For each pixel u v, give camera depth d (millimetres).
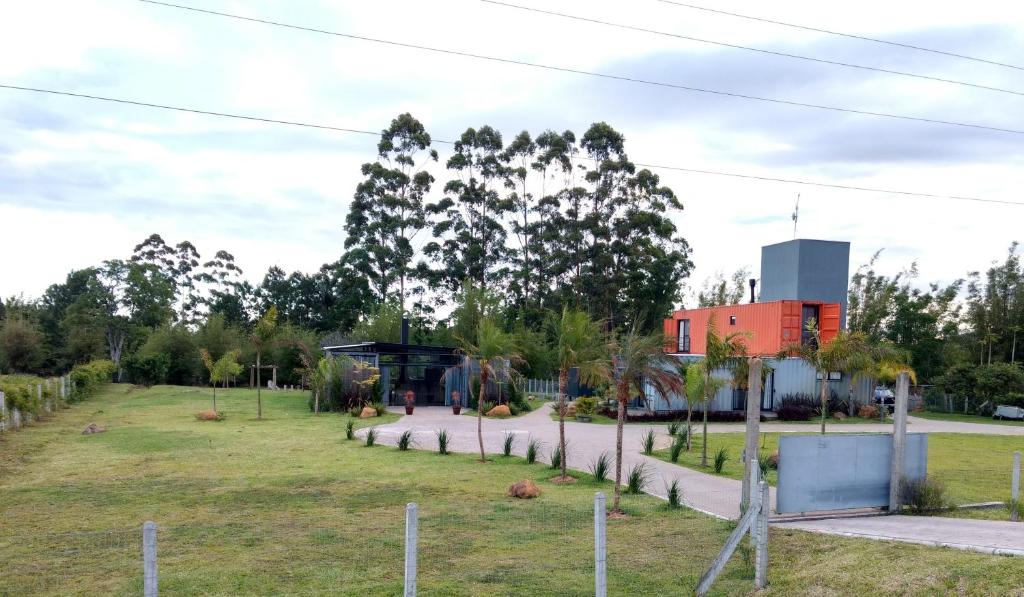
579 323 15625
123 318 71750
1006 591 6859
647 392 32094
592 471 17203
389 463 18141
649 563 9312
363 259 59219
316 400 32312
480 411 18812
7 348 56875
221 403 37562
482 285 56062
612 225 61344
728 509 12891
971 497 14594
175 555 9578
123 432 24703
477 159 63781
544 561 9422
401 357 37531
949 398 44125
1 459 17984
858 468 11930
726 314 40125
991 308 51312
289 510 12625
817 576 8039
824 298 39625
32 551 9711
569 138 63031
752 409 11070
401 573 8781
